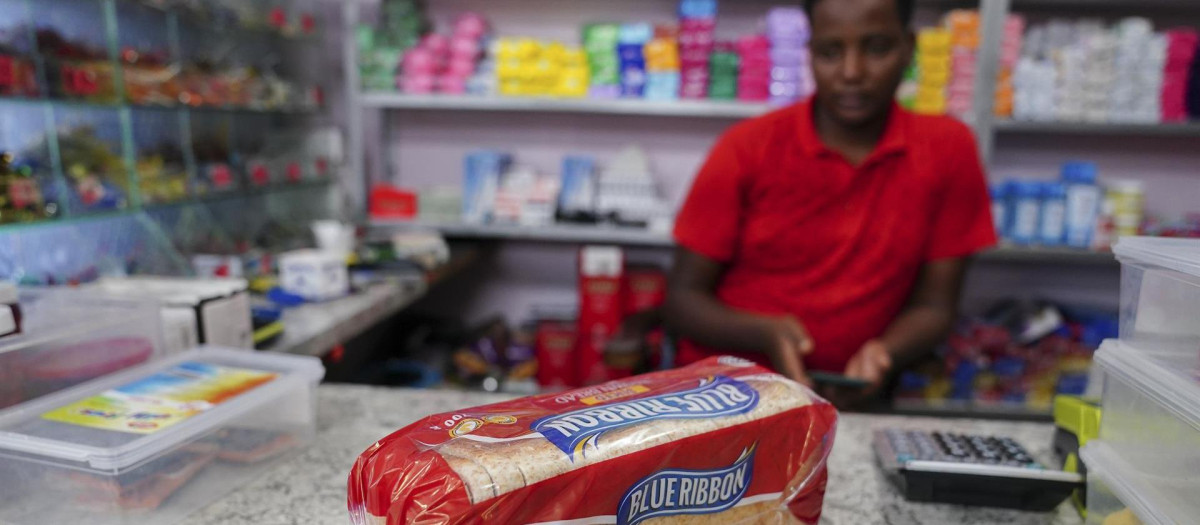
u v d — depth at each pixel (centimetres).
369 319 187
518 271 352
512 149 338
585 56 278
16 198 146
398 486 46
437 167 342
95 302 100
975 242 158
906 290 162
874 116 146
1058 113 262
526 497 45
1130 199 264
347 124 328
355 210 305
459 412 55
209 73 219
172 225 217
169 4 197
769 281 163
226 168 225
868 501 70
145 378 79
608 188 296
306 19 270
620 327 203
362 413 90
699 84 273
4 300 82
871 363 135
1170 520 49
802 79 266
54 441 62
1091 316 288
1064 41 265
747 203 161
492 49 282
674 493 51
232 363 87
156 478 65
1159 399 52
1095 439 65
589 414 53
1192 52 252
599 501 48
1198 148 307
